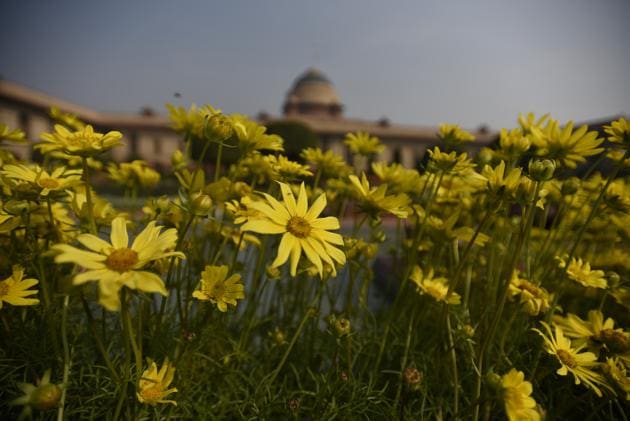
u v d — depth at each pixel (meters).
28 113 28.03
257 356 1.95
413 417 1.37
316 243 1.14
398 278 2.38
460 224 2.24
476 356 1.36
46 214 1.46
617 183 1.81
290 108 49.25
